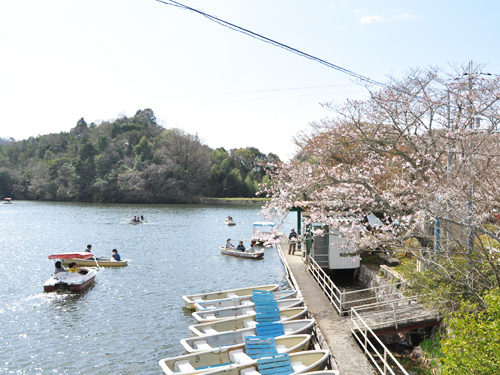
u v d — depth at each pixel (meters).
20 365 13.33
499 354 6.71
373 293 18.91
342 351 11.48
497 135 12.74
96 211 73.31
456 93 14.06
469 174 10.41
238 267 28.42
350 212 14.63
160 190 93.94
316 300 16.88
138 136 118.56
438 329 12.27
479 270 11.15
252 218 64.62
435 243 12.72
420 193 12.41
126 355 14.11
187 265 28.84
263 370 10.49
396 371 11.56
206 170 106.19
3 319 17.48
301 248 28.20
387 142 15.55
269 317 14.50
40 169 103.69
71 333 16.00
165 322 17.27
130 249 34.97
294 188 15.74
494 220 11.42
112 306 19.38
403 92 15.69
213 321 14.16
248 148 126.69
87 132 140.88
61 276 22.00
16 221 55.97
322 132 20.61
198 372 10.01
